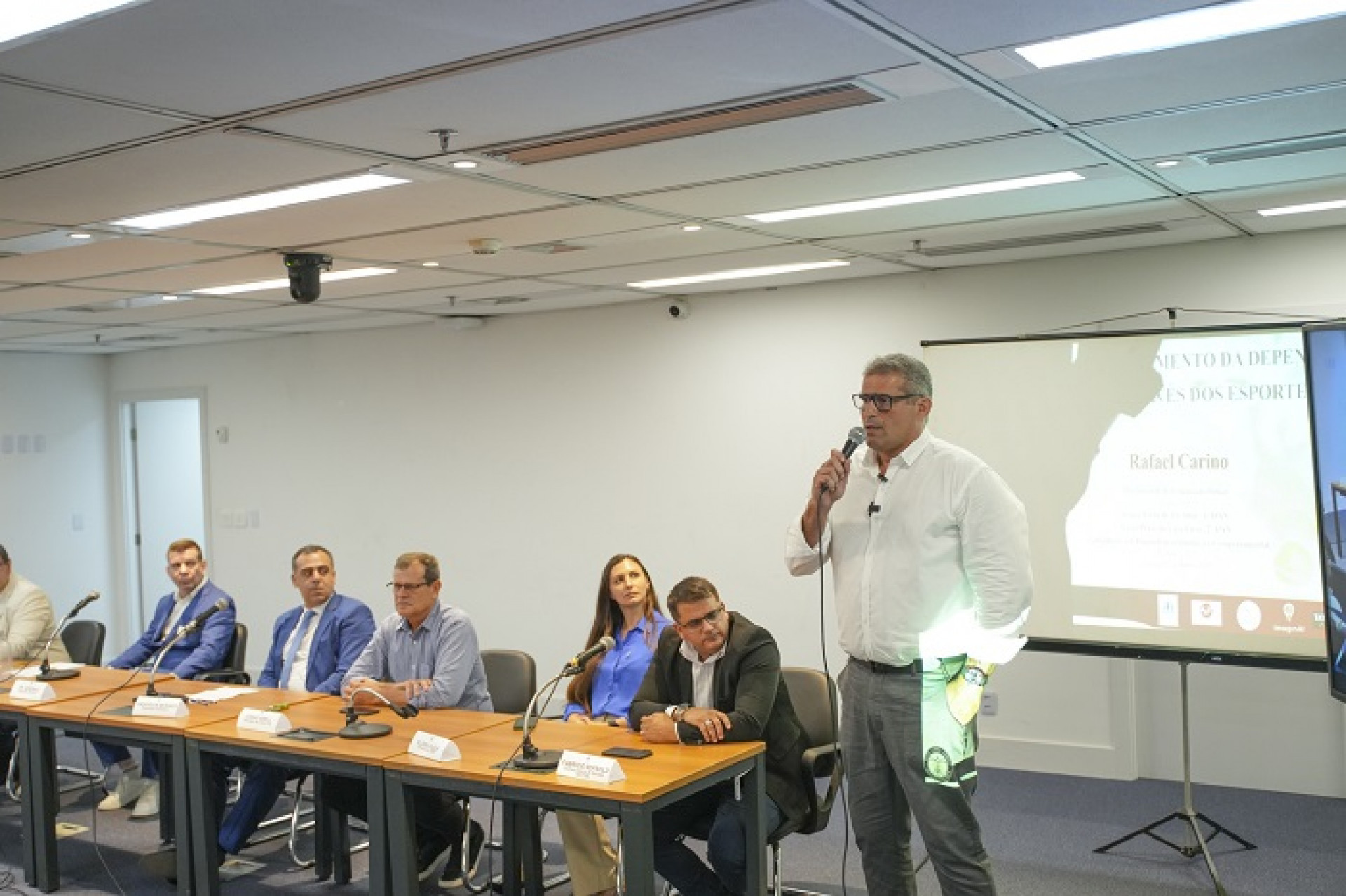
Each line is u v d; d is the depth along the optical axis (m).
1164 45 2.41
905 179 3.67
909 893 3.24
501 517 7.41
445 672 4.43
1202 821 4.90
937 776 3.01
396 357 7.84
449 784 3.45
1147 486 4.77
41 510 9.02
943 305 5.83
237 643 5.73
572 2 2.07
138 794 5.62
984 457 5.08
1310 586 4.46
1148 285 5.32
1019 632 2.99
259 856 4.85
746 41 2.32
